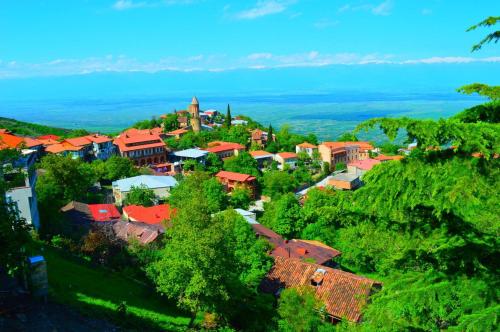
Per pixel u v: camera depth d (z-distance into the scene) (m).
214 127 185.62
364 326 12.95
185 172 118.12
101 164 95.81
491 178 8.66
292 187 105.44
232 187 105.94
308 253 47.94
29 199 38.62
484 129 8.48
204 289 25.56
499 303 9.12
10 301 18.55
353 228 11.59
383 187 9.70
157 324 23.47
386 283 11.84
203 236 25.66
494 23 9.88
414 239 10.70
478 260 9.75
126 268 35.88
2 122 162.75
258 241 38.88
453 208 9.73
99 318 20.42
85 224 51.75
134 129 175.62
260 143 156.62
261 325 29.52
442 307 9.67
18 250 18.31
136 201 77.62
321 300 32.06
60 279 25.44
